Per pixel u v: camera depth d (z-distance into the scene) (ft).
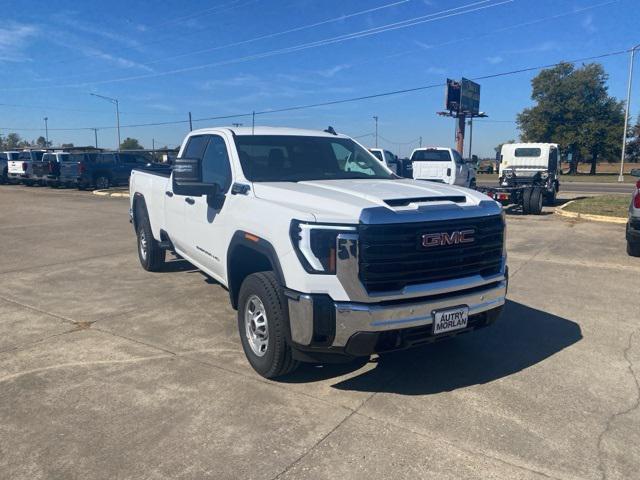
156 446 11.01
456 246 12.90
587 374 14.51
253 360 14.40
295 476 10.05
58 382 13.96
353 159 18.83
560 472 10.17
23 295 22.34
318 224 12.05
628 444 11.09
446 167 61.05
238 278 15.94
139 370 14.69
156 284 24.04
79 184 88.38
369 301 11.89
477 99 159.94
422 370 14.80
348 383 13.96
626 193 83.71
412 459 10.56
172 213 21.49
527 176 56.08
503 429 11.67
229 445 11.05
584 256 29.99
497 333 17.75
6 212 54.49
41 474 10.11
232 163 16.76
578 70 225.15
